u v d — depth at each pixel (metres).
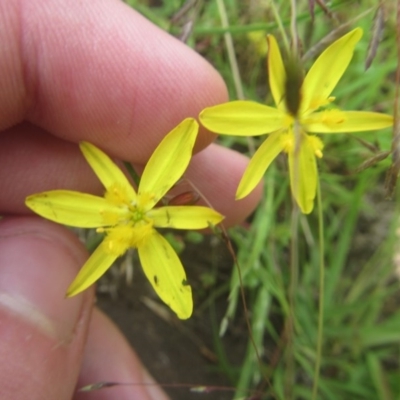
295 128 0.05
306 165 0.05
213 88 0.06
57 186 0.07
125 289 0.09
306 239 0.09
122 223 0.05
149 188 0.05
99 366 0.08
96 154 0.05
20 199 0.07
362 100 0.09
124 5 0.06
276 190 0.09
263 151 0.05
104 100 0.06
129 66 0.06
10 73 0.06
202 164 0.07
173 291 0.05
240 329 0.09
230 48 0.07
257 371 0.08
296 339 0.08
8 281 0.06
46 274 0.06
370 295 0.09
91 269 0.05
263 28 0.06
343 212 0.09
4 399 0.05
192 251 0.09
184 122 0.05
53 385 0.06
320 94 0.05
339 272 0.09
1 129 0.06
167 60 0.06
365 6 0.08
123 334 0.09
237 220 0.07
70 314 0.06
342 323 0.09
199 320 0.09
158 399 0.08
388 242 0.09
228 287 0.09
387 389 0.08
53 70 0.06
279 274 0.08
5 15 0.06
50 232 0.06
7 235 0.06
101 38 0.06
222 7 0.07
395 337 0.08
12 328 0.05
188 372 0.09
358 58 0.09
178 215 0.05
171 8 0.09
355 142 0.08
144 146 0.06
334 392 0.08
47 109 0.06
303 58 0.05
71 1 0.06
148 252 0.05
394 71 0.10
